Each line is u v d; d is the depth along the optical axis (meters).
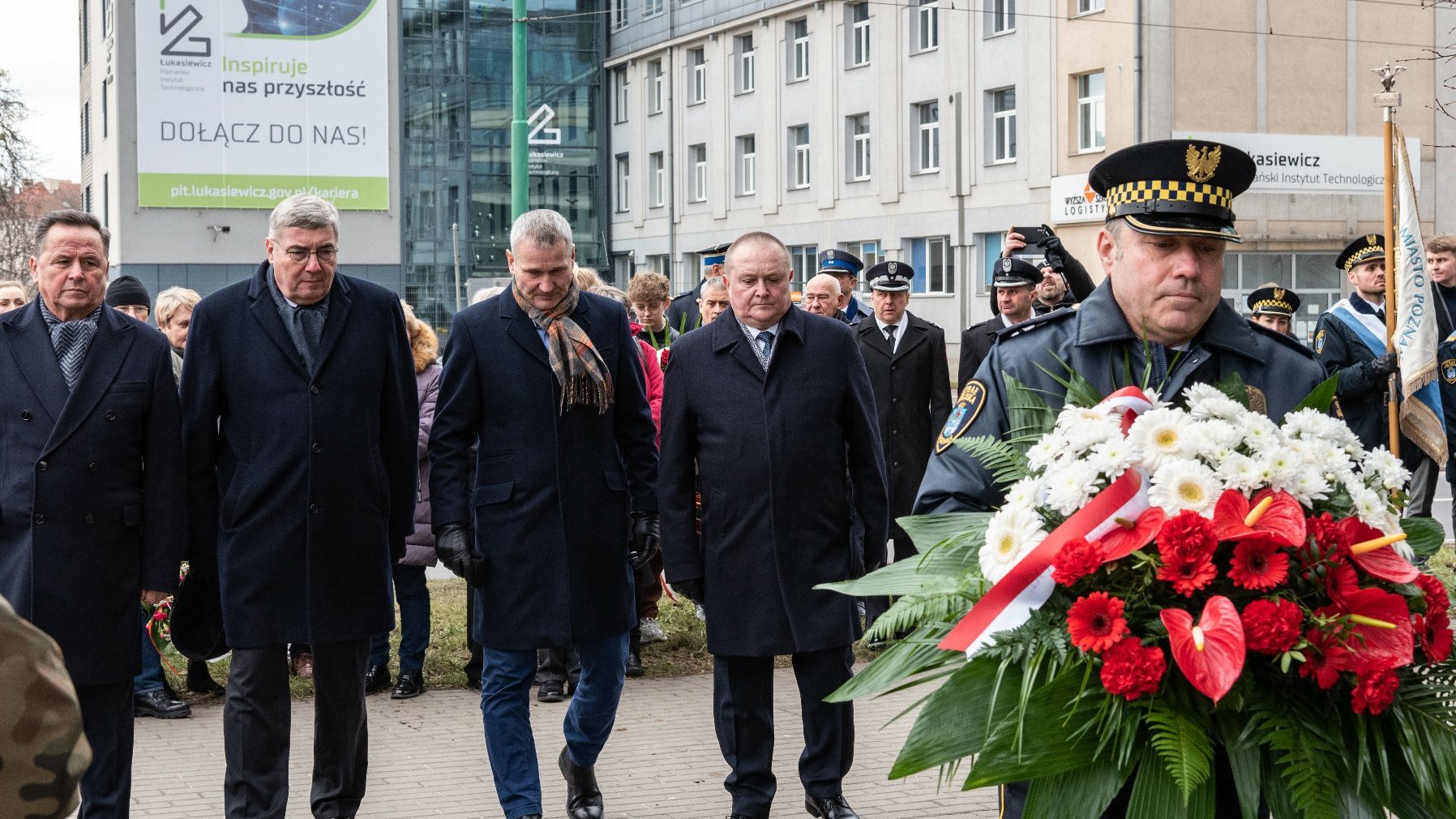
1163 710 2.40
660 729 6.51
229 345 4.79
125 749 4.69
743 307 4.95
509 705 5.03
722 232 40.59
